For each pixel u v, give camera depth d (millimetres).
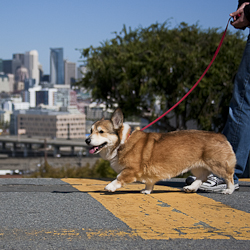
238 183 4523
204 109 16531
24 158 139500
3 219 2908
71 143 152625
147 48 17250
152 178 4074
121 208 3332
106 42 18250
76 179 5109
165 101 17359
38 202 3492
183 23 18484
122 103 18156
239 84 4324
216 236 2549
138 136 4121
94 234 2555
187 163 4055
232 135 4320
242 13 4250
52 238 2467
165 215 3104
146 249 2285
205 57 16922
